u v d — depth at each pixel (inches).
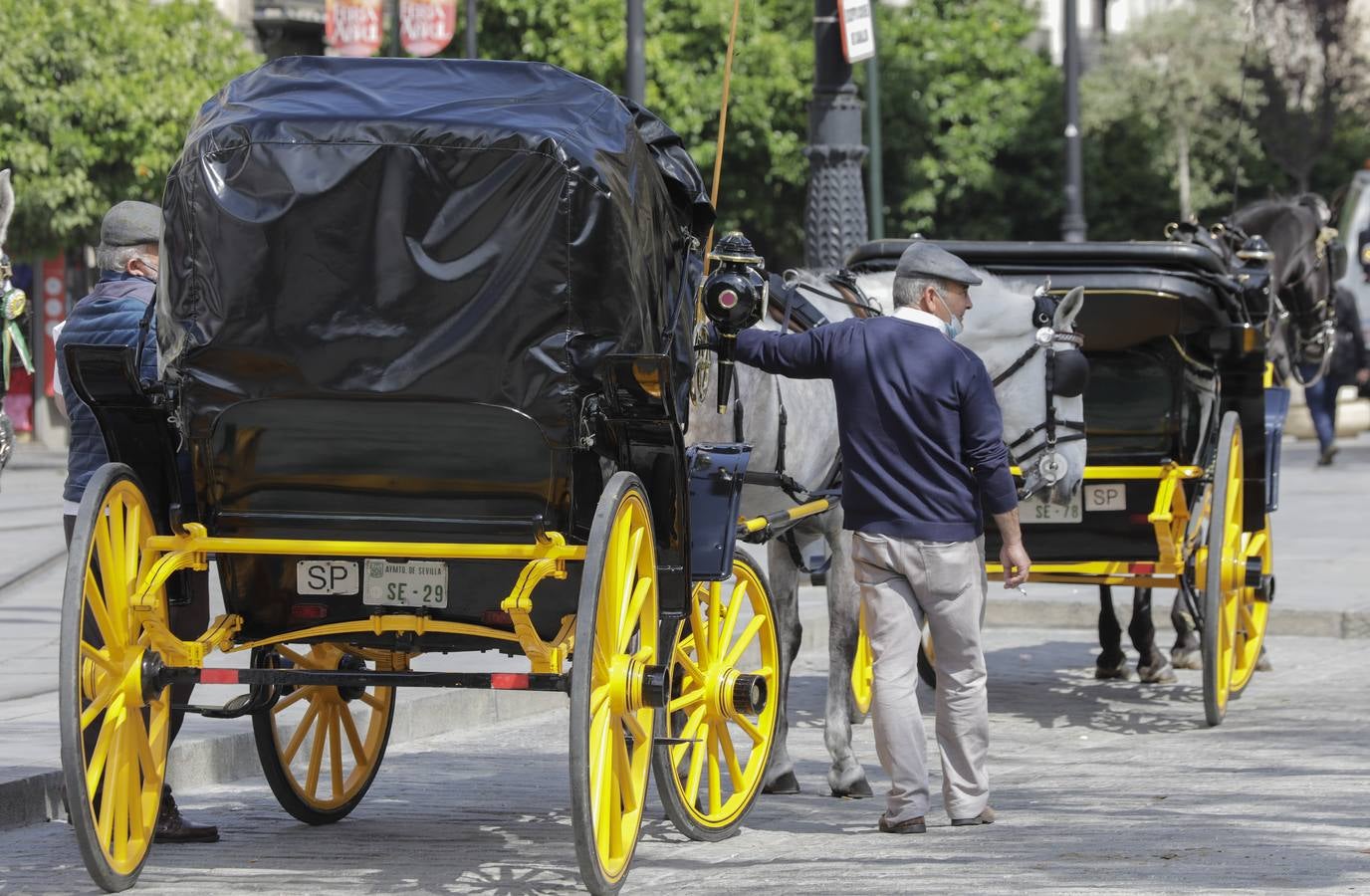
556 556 574.2
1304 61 3986.2
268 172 565.6
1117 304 903.7
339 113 568.4
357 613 602.2
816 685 1074.7
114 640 583.5
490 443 570.3
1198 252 910.4
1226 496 922.1
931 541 667.4
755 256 645.3
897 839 669.9
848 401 674.2
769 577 782.5
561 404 565.0
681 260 633.6
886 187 3218.5
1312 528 1729.8
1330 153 4092.0
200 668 593.6
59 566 1469.0
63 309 3004.4
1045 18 5113.2
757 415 705.6
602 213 559.8
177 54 2464.3
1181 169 3892.7
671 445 585.6
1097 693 1032.8
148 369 636.7
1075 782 781.9
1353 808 699.4
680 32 2938.0
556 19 2869.1
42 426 3006.9
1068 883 580.4
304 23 3095.5
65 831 696.4
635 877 624.4
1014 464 824.3
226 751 802.2
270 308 567.5
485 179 559.5
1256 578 935.0
